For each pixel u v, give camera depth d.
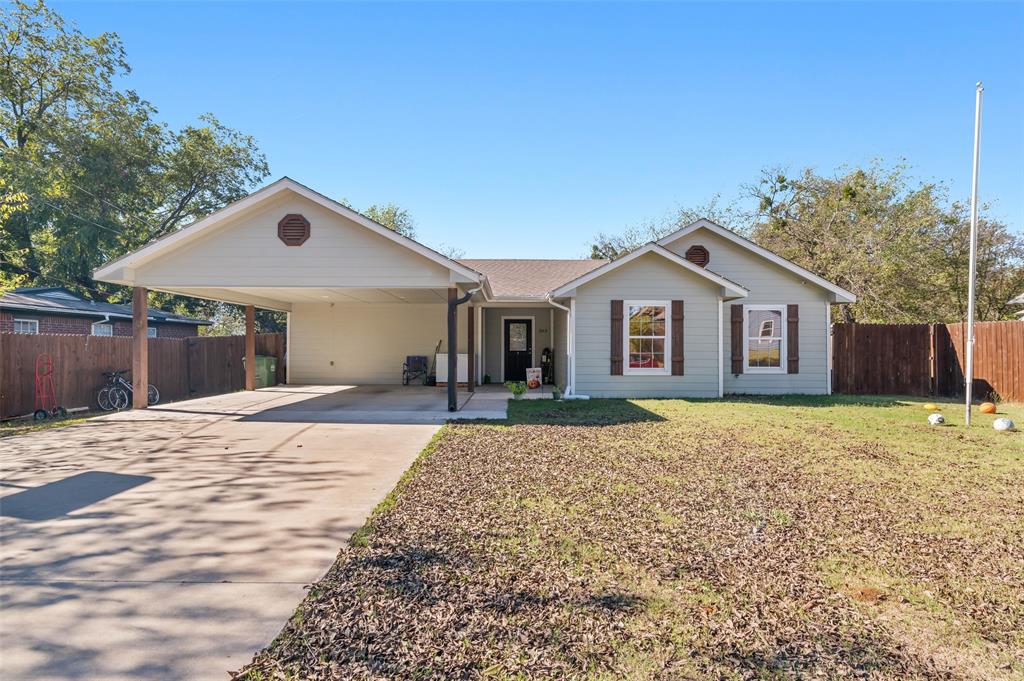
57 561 3.84
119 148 26.67
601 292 13.65
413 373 17.64
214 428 9.34
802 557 3.79
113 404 12.49
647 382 13.66
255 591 3.38
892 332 15.43
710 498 5.18
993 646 2.71
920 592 3.28
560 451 7.27
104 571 3.67
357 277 10.99
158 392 13.62
